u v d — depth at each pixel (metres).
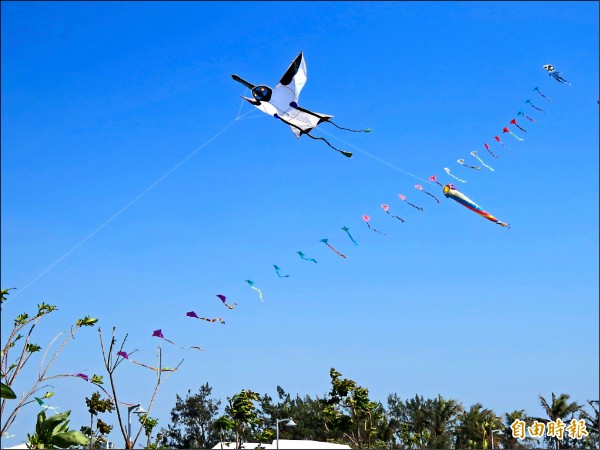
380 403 103.75
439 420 101.50
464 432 100.75
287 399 117.00
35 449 17.19
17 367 17.55
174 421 119.56
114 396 18.89
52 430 17.50
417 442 99.06
